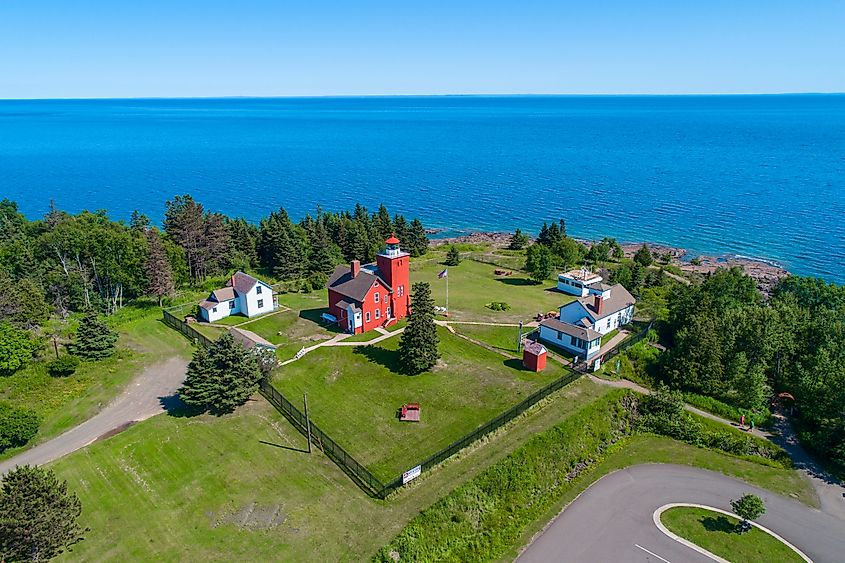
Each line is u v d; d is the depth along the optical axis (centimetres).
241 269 9425
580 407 4916
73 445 4438
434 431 4581
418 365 5494
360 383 5391
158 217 15088
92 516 3619
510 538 3703
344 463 4122
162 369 5766
